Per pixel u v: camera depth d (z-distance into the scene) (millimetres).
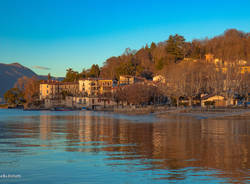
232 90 130125
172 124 72312
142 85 156875
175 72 154375
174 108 136500
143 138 45594
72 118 107125
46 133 53781
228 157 30141
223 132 52969
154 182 21797
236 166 26266
